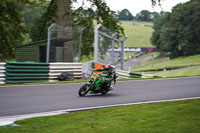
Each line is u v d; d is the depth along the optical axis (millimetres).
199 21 127188
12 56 37938
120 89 16359
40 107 11070
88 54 33156
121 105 11562
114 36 25547
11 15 33219
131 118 9156
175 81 20312
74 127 8102
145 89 16359
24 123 8688
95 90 13953
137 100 12906
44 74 20203
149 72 92812
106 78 13969
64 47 24469
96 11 34000
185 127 7754
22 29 36281
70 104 11766
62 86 17062
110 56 24828
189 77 23609
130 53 170500
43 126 8336
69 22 27922
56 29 22312
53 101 12328
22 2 32219
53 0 33219
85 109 10742
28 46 27125
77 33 24781
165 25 148500
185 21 133750
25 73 19297
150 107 10984
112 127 8031
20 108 10820
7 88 15695
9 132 7727
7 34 36219
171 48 144125
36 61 26812
